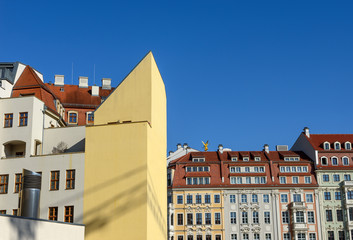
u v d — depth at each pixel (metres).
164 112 53.12
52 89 66.75
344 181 83.38
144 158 40.22
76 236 36.88
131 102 45.09
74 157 41.41
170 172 86.44
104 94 68.25
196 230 82.50
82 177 40.72
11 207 41.09
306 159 87.81
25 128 43.25
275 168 86.25
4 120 43.81
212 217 83.06
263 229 82.31
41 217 40.44
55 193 40.75
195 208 83.44
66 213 40.22
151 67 45.72
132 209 39.06
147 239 38.31
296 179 84.88
